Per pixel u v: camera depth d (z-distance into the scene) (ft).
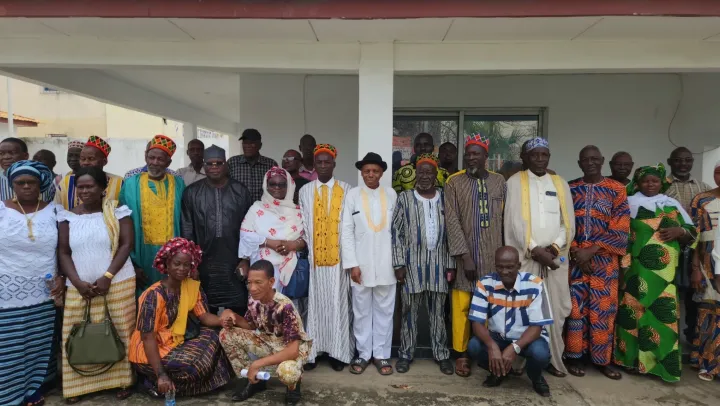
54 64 12.23
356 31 11.02
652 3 9.32
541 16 9.57
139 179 10.69
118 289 9.66
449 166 14.51
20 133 52.37
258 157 14.32
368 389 10.18
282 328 9.46
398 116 18.61
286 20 10.19
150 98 23.06
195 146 15.21
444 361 11.19
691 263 11.22
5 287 8.99
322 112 18.56
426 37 11.49
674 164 12.73
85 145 10.94
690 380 10.77
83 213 9.68
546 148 10.75
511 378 10.78
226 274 10.71
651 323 10.57
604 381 10.66
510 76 17.93
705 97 17.61
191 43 12.05
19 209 9.24
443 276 10.90
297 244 10.91
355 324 11.27
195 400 9.74
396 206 11.06
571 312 10.83
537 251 10.38
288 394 9.50
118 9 9.78
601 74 17.74
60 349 10.53
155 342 9.33
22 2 9.77
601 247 10.66
